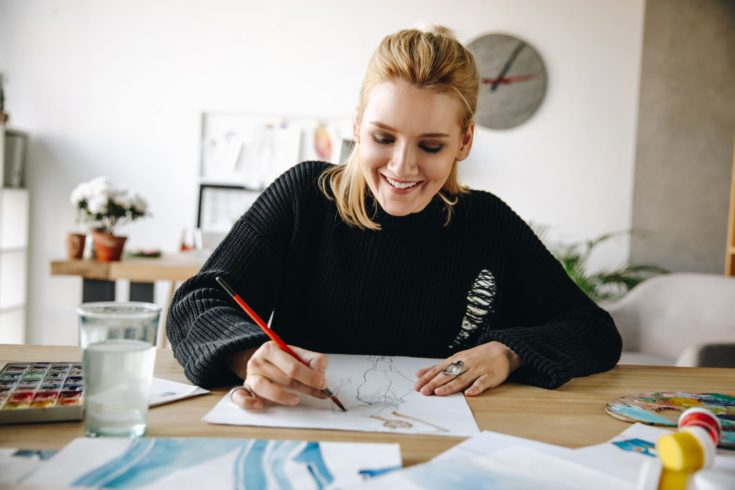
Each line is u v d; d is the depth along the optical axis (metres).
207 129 3.59
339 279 1.11
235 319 0.87
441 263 1.12
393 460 0.56
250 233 1.07
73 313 3.62
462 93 0.87
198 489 0.49
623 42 3.57
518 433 0.67
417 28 0.95
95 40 3.55
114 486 0.49
